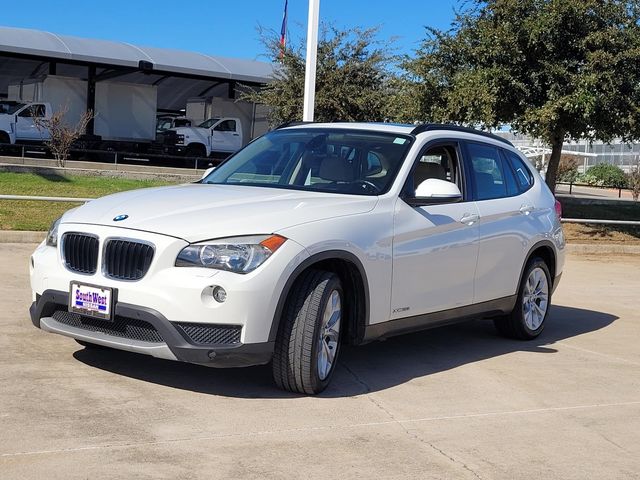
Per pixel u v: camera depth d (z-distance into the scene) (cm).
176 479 376
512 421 505
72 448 404
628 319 920
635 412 543
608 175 4691
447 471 414
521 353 704
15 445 402
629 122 1770
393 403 524
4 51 3117
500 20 1845
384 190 587
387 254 563
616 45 1783
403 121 2053
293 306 504
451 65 1945
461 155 671
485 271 673
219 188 587
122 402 482
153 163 3369
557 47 1830
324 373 526
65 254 516
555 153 1969
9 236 1173
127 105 3291
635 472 432
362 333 556
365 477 397
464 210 647
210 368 568
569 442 473
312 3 1271
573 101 1734
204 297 473
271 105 2812
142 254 486
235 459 407
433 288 614
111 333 501
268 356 491
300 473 396
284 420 471
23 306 739
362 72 2681
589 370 654
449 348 707
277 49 2762
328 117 2702
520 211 721
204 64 3653
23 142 2923
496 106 1844
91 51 3284
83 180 2036
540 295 764
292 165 627
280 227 500
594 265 1450
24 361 555
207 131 3300
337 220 532
